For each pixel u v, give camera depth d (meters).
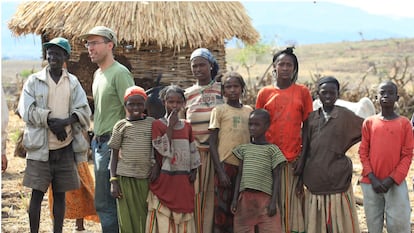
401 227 5.98
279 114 6.11
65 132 6.23
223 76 6.15
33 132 6.14
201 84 6.25
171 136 5.80
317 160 6.03
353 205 6.10
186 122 5.96
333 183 5.99
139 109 5.81
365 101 9.99
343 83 17.03
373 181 5.97
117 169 5.84
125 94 5.89
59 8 11.96
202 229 6.21
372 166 6.03
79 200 6.85
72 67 12.98
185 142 5.86
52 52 6.19
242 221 5.91
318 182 6.01
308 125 6.16
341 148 6.04
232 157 6.06
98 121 6.23
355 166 11.09
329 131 6.02
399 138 5.94
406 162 5.93
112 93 6.16
